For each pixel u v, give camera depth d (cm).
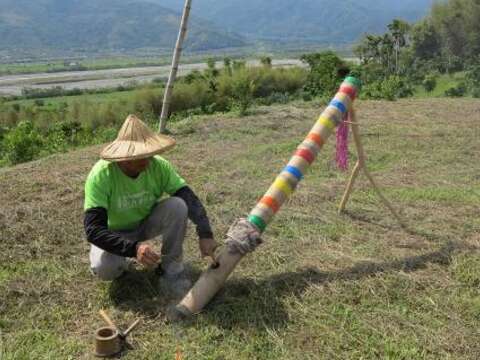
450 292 432
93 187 398
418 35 5888
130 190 412
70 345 374
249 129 998
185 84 3089
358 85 508
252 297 423
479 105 1252
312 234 534
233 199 627
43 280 457
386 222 564
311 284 439
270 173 730
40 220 570
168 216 421
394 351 364
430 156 821
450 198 632
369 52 4772
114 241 380
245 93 1226
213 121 1079
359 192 653
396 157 819
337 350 368
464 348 368
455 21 5722
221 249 422
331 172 739
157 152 390
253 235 412
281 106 1276
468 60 4881
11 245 519
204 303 406
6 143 1268
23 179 715
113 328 372
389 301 421
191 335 383
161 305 420
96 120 2984
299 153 455
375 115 1128
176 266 442
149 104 2992
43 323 403
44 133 1823
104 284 452
